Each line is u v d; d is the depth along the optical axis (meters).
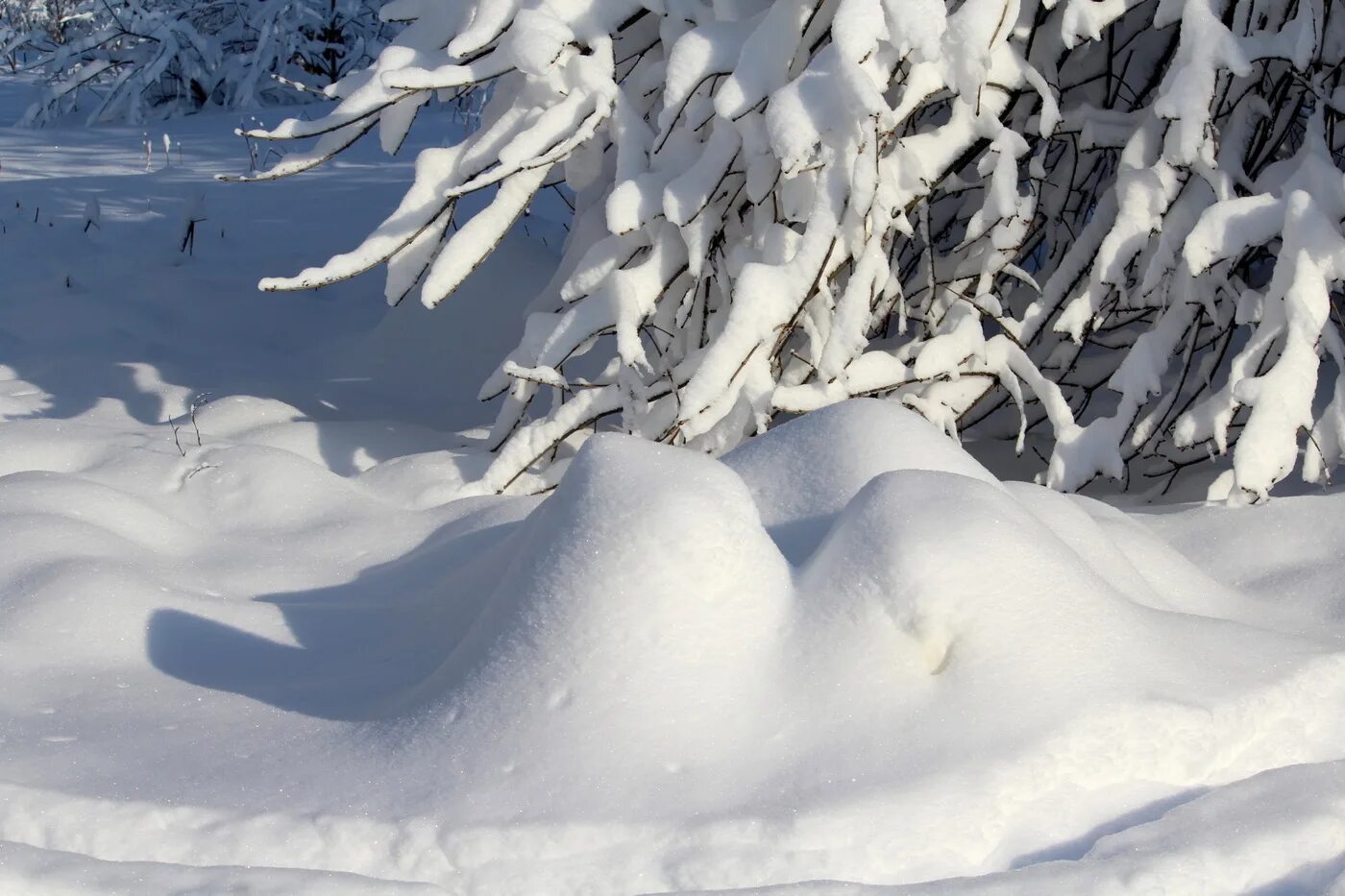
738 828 1.92
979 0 3.82
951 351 4.09
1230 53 3.88
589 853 1.91
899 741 2.06
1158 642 2.34
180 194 9.78
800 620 2.26
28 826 1.99
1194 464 4.56
